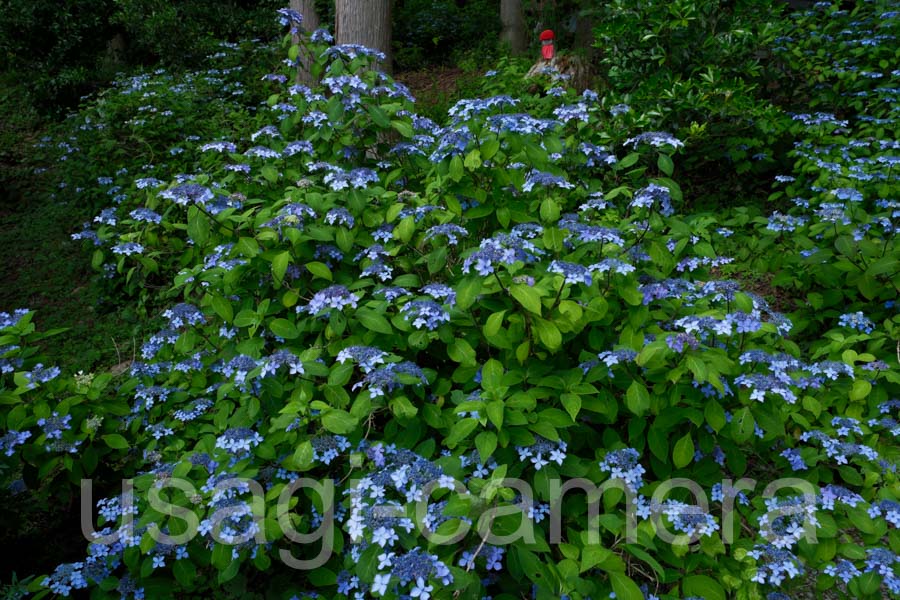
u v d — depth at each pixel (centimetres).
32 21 1033
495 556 201
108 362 492
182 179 392
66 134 776
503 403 211
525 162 310
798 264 404
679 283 270
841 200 410
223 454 242
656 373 233
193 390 304
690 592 216
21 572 268
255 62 992
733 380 236
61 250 650
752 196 580
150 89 753
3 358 278
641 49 625
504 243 238
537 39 1124
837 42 659
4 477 265
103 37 1139
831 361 298
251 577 246
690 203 577
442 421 238
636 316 246
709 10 611
